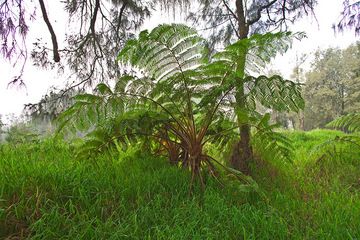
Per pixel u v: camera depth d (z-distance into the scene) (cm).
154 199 315
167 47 383
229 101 406
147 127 416
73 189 293
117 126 410
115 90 412
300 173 479
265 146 455
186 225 272
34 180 297
